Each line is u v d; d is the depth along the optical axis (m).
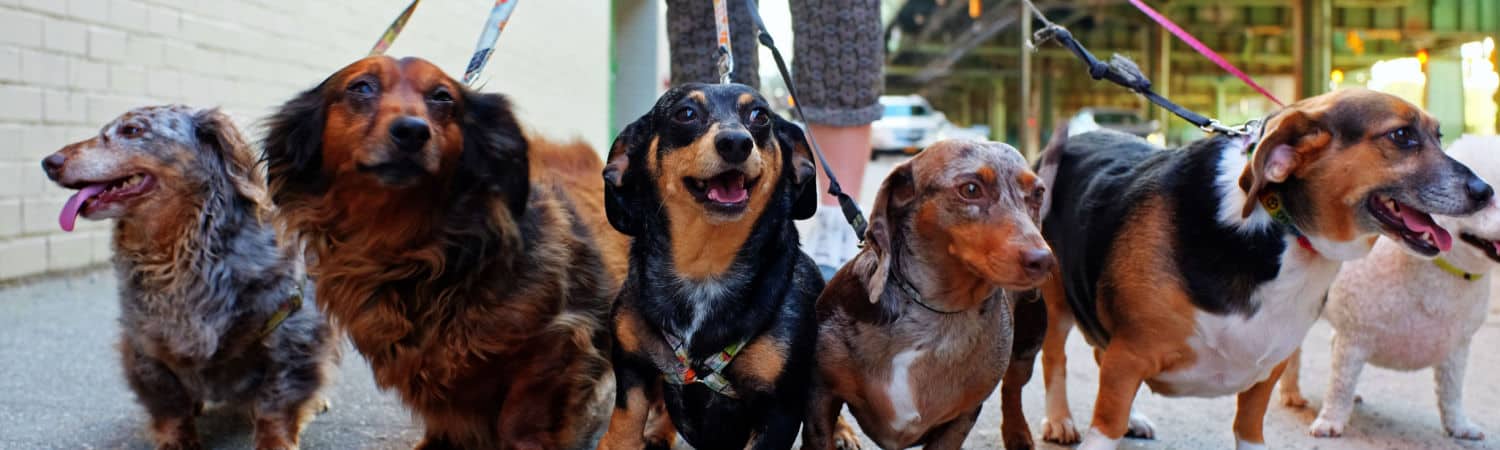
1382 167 2.80
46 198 6.64
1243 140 3.10
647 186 2.96
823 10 4.42
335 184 3.02
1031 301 3.32
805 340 2.95
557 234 3.31
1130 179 3.39
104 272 7.07
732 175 2.79
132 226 3.40
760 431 2.95
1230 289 3.02
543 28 13.41
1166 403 4.34
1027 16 34.56
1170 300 3.07
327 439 3.73
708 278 2.88
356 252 3.05
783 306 2.91
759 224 2.88
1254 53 34.28
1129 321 3.17
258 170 3.52
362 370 4.76
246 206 3.49
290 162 3.09
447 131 2.99
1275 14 31.58
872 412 3.05
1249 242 2.99
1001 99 51.38
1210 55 3.92
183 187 3.36
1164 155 3.38
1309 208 2.91
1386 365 3.99
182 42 7.40
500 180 3.11
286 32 8.50
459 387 3.15
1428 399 4.43
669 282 2.90
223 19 7.78
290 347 3.48
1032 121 44.41
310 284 3.56
